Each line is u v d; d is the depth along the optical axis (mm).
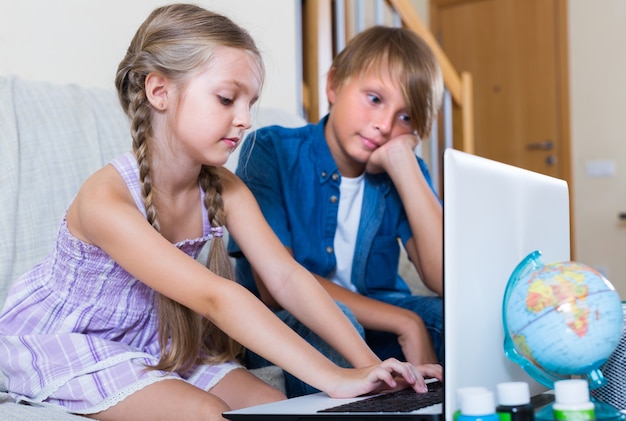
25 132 1572
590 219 5234
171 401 1066
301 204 1650
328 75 1742
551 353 834
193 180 1277
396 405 900
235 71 1185
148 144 1229
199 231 1312
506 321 879
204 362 1280
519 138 5488
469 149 3047
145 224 1129
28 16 1955
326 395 1078
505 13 5547
